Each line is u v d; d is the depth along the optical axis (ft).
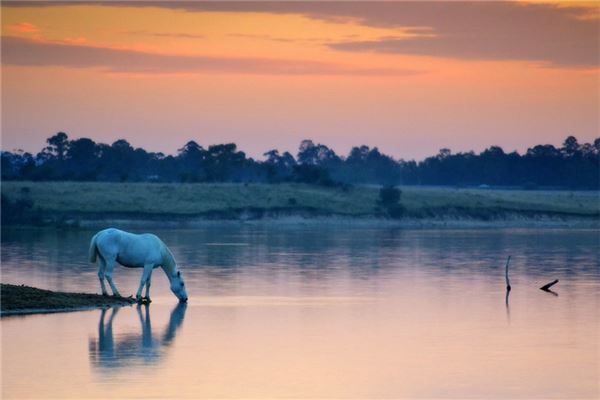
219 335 279.90
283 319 312.29
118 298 351.25
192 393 209.77
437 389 215.92
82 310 328.29
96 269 502.38
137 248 352.49
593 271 514.68
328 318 315.78
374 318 316.60
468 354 253.24
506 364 241.35
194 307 342.03
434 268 530.68
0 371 229.04
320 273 492.13
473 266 547.08
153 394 208.64
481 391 214.28
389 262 578.25
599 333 287.48
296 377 225.76
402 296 381.40
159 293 388.78
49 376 224.12
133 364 237.66
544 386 219.00
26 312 320.50
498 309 342.44
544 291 404.36
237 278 461.37
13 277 453.17
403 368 235.81
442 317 319.68
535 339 276.00
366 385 218.79
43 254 631.15
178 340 271.08
